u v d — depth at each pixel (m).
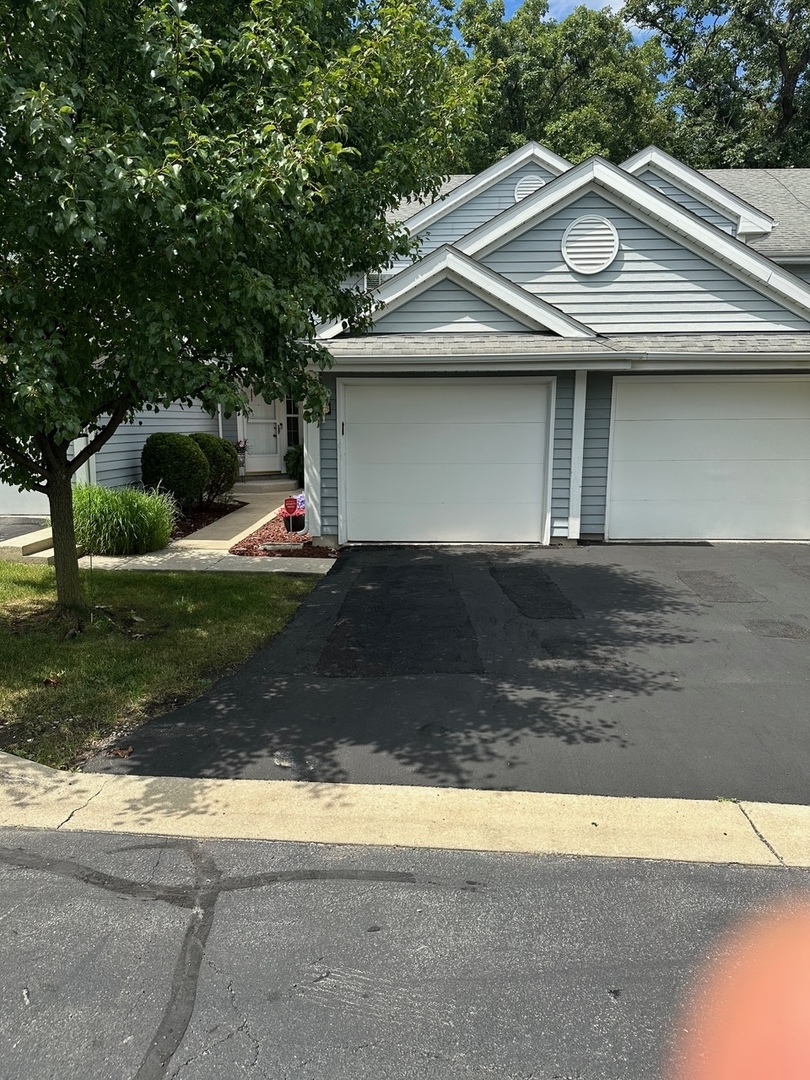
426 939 2.53
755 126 27.64
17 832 3.17
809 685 4.87
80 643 5.50
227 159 4.05
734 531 9.74
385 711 4.44
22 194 4.02
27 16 3.83
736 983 2.33
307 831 3.19
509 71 23.22
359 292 6.80
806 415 9.40
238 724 4.25
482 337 9.19
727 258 9.65
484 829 3.22
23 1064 2.03
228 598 6.88
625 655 5.44
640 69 24.02
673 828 3.22
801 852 3.05
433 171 6.32
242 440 16.62
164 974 2.36
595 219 9.80
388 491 9.51
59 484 5.81
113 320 4.55
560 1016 2.20
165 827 3.21
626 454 9.55
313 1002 2.25
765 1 25.61
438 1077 1.99
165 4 4.09
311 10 4.83
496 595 7.12
